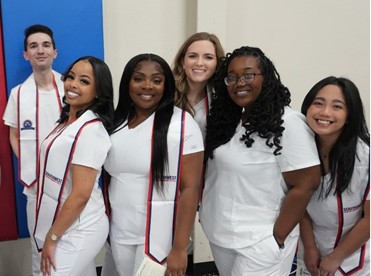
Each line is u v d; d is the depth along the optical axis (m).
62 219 1.34
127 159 1.38
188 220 1.38
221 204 1.45
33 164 2.07
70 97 1.40
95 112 1.41
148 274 1.40
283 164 1.35
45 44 1.97
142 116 1.43
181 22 2.46
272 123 1.33
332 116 1.30
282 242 1.40
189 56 1.65
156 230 1.40
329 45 2.75
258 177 1.39
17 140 2.08
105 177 1.49
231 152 1.41
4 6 2.03
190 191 1.38
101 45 2.22
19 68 2.11
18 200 2.24
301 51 2.71
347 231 1.45
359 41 2.80
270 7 2.58
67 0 2.12
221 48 1.69
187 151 1.37
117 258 1.50
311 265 1.52
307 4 2.65
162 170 1.36
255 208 1.41
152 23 2.42
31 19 2.08
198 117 1.67
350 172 1.34
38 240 1.48
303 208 1.36
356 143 1.35
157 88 1.36
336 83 1.34
